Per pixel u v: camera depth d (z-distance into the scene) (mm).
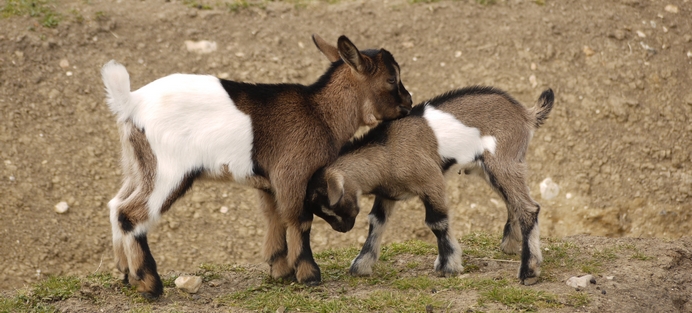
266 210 8141
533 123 8367
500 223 10562
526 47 12438
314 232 10203
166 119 7086
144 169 7109
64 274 9312
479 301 7203
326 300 7441
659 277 8148
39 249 9422
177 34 12227
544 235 10547
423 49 12445
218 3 12922
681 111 11922
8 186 9914
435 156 8031
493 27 12734
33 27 11711
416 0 13180
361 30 12633
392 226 10398
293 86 7844
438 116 8117
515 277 8008
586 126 11578
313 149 7699
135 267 7203
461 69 12148
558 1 13328
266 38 12414
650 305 7453
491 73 12070
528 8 13125
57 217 9781
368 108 8125
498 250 9234
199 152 7219
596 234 10711
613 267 8383
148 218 7129
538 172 11070
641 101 11961
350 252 9430
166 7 12711
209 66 11883
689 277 8312
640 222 10789
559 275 8055
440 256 8250
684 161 11383
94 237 9703
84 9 12336
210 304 7438
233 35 12383
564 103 11789
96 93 11219
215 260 9688
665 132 11648
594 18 13016
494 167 8039
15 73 11109
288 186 7598
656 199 10930
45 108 10891
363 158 7852
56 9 12211
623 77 12180
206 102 7258
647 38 12844
